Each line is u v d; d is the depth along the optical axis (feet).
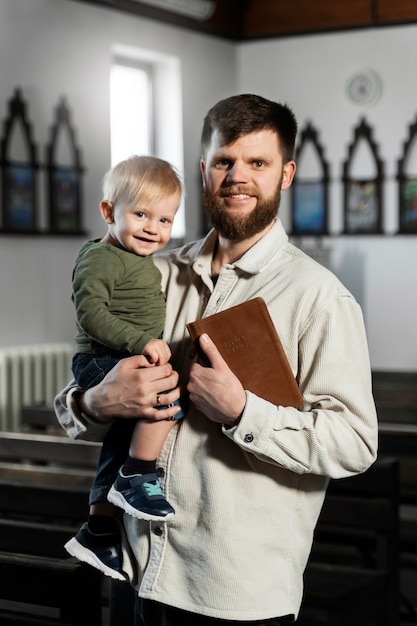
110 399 6.89
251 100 7.07
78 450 14.24
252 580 6.75
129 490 6.95
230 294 7.24
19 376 22.74
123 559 7.32
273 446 6.58
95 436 7.48
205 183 7.28
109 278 7.41
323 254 28.71
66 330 25.29
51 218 24.45
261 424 6.55
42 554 10.41
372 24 29.25
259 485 6.82
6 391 22.29
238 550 6.74
